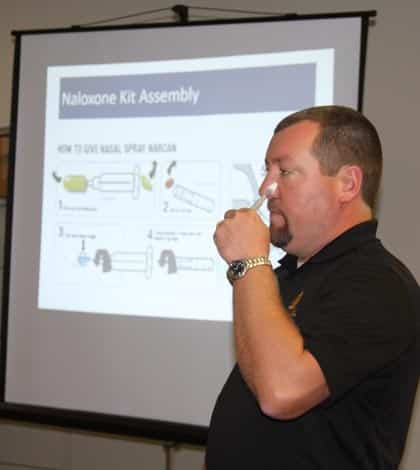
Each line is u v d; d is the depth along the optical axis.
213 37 2.19
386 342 1.08
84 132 2.31
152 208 2.24
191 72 2.21
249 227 1.16
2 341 2.36
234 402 1.27
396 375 1.14
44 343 2.32
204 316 2.17
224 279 2.15
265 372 1.04
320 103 2.08
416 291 1.19
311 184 1.21
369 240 1.22
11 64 2.82
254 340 1.06
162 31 2.24
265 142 2.13
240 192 2.15
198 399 2.16
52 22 2.76
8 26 2.83
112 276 2.26
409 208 2.25
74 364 2.29
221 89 2.18
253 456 1.19
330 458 1.13
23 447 2.78
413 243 2.25
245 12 2.49
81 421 2.25
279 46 2.12
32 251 2.34
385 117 2.28
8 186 2.37
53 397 2.30
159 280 2.22
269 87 2.13
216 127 2.18
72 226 2.31
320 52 2.08
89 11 2.70
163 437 2.17
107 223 2.28
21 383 2.34
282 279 1.36
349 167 1.22
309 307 1.17
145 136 2.25
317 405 1.09
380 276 1.13
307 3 2.40
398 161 2.27
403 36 2.27
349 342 1.06
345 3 2.35
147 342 2.22
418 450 2.21
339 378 1.04
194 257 2.19
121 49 2.28
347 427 1.13
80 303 2.29
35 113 2.36
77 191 2.31
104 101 2.29
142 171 2.25
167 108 2.23
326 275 1.20
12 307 2.36
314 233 1.24
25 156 2.36
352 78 2.05
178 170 2.21
